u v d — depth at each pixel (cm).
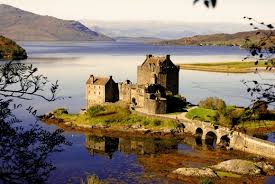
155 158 11200
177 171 9744
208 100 14925
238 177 9488
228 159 11100
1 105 2447
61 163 10431
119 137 13475
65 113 15700
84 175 9688
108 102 15888
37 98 18688
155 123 14188
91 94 16238
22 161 2420
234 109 12875
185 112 15088
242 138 11994
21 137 2445
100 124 14400
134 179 9494
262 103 2033
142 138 13388
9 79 2506
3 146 2355
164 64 16688
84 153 11475
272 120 14062
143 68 17012
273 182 9256
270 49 1814
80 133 13800
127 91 15925
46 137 2570
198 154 11619
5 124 2388
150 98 14900
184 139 13275
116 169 10181
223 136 12544
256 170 9769
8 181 2372
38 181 2455
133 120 14488
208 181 8212
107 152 11700
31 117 15038
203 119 13700
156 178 9531
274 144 11156
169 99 15400
